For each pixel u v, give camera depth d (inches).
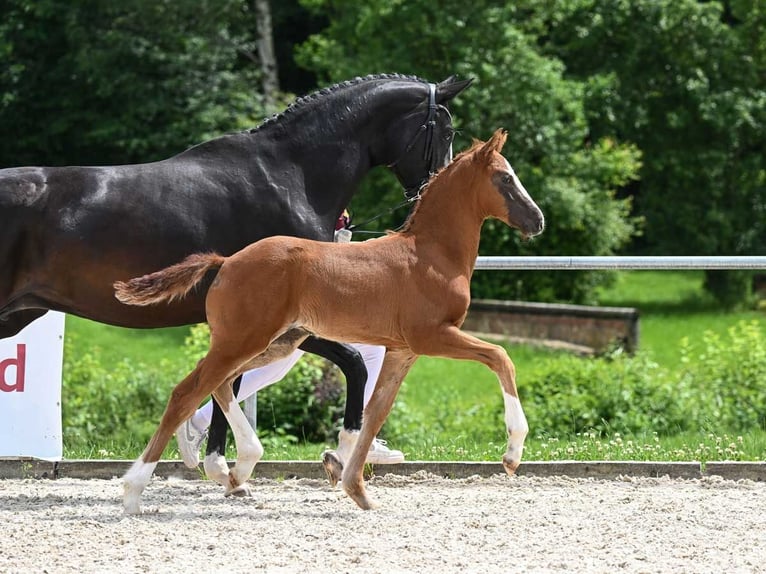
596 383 602.5
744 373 615.2
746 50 1305.4
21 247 368.2
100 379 608.4
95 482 430.9
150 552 302.2
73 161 1282.0
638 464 429.4
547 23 1304.1
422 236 356.5
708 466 427.5
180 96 1198.9
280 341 371.9
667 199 1317.7
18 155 1273.4
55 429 450.6
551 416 579.5
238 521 341.4
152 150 1224.8
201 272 344.8
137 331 1004.6
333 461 392.5
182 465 438.9
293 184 397.7
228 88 1208.2
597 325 911.0
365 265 347.9
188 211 380.8
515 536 322.3
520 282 1121.4
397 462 431.8
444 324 350.0
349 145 409.1
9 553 299.6
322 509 364.2
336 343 394.0
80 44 1174.3
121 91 1179.9
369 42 1090.1
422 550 306.2
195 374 345.7
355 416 396.2
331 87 414.0
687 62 1294.3
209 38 1207.6
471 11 1061.1
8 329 409.1
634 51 1289.4
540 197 1078.4
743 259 442.3
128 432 563.8
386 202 1061.1
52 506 368.5
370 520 343.3
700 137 1312.7
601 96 1253.7
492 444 493.0
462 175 359.9
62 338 453.1
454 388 760.3
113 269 372.5
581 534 325.4
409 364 364.8
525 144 1094.4
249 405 445.7
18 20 1212.5
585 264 444.5
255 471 436.8
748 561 297.1
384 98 414.9
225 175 389.7
